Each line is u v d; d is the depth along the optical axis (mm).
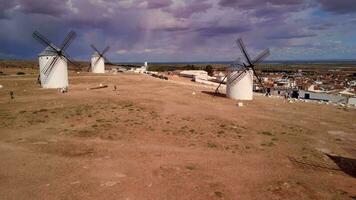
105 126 25766
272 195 13859
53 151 19359
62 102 36812
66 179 15031
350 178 16547
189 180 15234
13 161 17453
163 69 133750
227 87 46812
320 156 20266
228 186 14734
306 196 13812
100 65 91625
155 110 33281
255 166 17719
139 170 16375
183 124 27469
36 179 15000
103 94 44469
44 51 51312
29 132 23734
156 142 21953
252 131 26234
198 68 148625
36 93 44656
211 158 18875
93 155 18734
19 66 132750
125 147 20500
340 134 26812
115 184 14531
